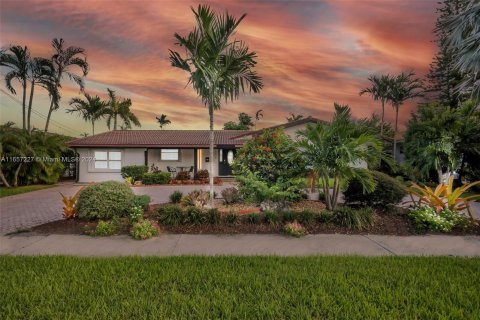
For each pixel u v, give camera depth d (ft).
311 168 26.76
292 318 9.30
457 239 19.74
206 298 10.59
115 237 19.81
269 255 15.96
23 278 12.41
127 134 74.28
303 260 14.92
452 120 50.52
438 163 51.11
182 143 66.08
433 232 21.30
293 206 28.60
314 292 11.14
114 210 23.54
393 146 85.76
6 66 66.39
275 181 28.84
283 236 20.17
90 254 16.33
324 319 9.39
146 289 11.39
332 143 25.27
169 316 9.50
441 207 23.66
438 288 11.63
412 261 14.85
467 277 12.62
